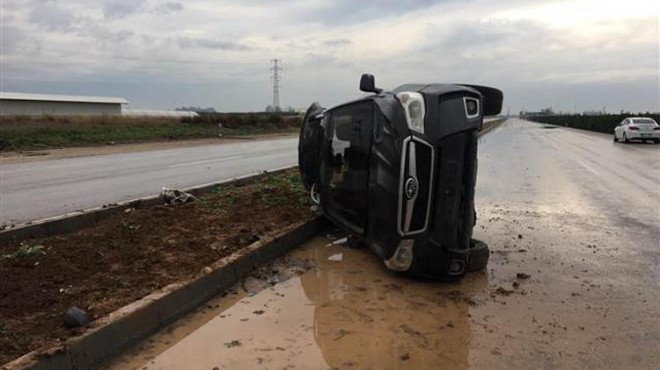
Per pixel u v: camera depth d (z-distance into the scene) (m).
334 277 5.50
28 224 6.61
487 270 5.72
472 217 5.38
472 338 4.03
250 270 5.57
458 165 5.07
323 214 7.31
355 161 6.02
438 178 4.98
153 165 16.80
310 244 6.88
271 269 5.75
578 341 3.95
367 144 5.70
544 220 8.25
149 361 3.65
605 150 24.89
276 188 10.20
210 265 5.15
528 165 17.34
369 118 5.73
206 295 4.79
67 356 3.36
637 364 3.59
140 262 5.35
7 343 3.49
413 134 4.91
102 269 5.12
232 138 36.38
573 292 5.01
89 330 3.61
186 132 36.94
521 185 12.27
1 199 9.84
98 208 7.85
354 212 6.07
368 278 5.46
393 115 5.11
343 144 6.38
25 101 66.56
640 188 11.70
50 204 9.28
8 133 26.39
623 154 22.19
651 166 16.78
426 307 4.66
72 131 30.22
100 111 73.31
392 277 5.49
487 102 6.34
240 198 9.15
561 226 7.82
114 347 3.72
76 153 21.64
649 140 30.95
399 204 4.93
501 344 3.92
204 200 8.93
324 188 6.99
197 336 4.05
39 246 5.79
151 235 6.50
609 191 11.27
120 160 18.66
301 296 4.94
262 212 7.93
